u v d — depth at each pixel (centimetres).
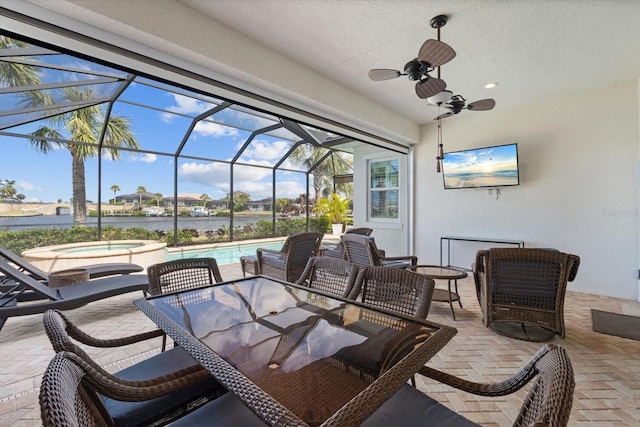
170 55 250
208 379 133
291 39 291
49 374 77
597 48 307
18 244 632
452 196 555
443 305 378
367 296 195
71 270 392
